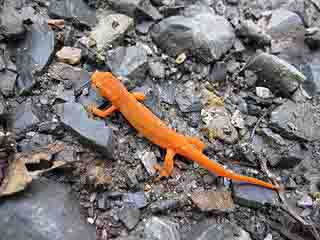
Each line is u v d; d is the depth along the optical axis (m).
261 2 0.18
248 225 0.13
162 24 0.16
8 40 0.14
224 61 0.16
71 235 0.11
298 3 0.18
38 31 0.15
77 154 0.13
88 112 0.14
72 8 0.16
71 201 0.12
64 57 0.15
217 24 0.16
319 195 0.14
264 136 0.15
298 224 0.13
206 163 0.13
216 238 0.12
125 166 0.13
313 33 0.17
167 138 0.13
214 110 0.15
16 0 0.16
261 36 0.16
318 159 0.14
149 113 0.13
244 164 0.14
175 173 0.13
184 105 0.15
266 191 0.13
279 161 0.14
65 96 0.14
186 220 0.13
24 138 0.13
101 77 0.13
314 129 0.15
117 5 0.16
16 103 0.14
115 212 0.12
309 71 0.16
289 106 0.15
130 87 0.15
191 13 0.17
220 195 0.13
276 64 0.15
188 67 0.15
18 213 0.11
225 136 0.14
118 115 0.14
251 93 0.16
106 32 0.15
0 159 0.12
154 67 0.15
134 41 0.16
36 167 0.12
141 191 0.13
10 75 0.14
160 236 0.12
